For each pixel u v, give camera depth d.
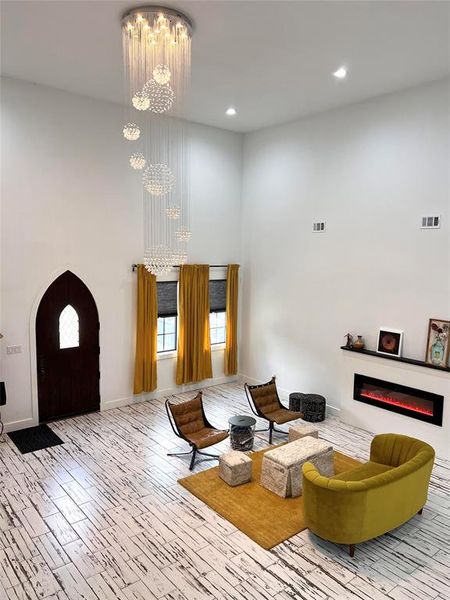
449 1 3.81
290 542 4.05
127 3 3.89
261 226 8.25
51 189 6.29
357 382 6.60
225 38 4.54
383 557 3.88
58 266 6.45
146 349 7.41
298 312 7.65
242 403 7.65
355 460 5.63
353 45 4.68
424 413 5.86
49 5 3.94
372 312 6.52
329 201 7.00
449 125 5.50
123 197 7.01
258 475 5.26
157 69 3.66
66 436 6.18
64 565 3.72
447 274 5.63
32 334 6.30
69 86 6.10
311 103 6.59
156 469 5.34
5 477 5.10
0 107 5.78
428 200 5.77
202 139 7.86
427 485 4.35
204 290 8.09
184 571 3.67
